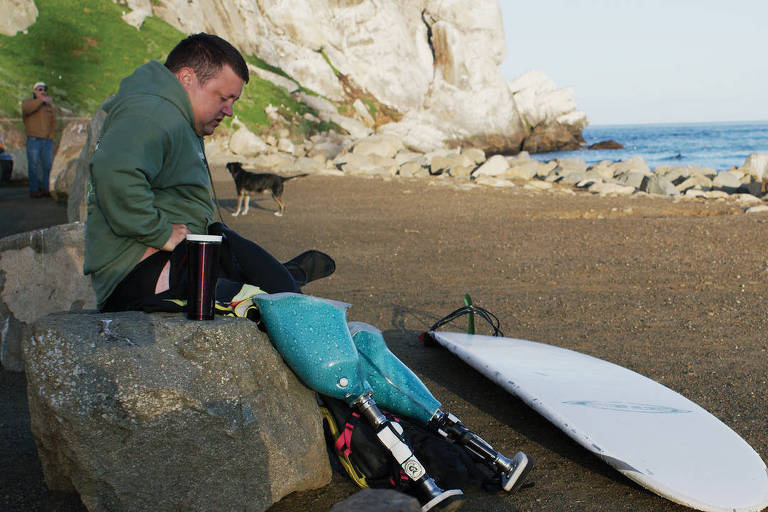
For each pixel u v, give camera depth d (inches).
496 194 590.6
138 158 82.5
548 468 100.0
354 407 87.7
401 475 84.7
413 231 361.4
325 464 89.4
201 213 94.5
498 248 308.2
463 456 91.4
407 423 93.4
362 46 1646.2
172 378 76.7
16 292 136.8
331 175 777.6
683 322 188.1
